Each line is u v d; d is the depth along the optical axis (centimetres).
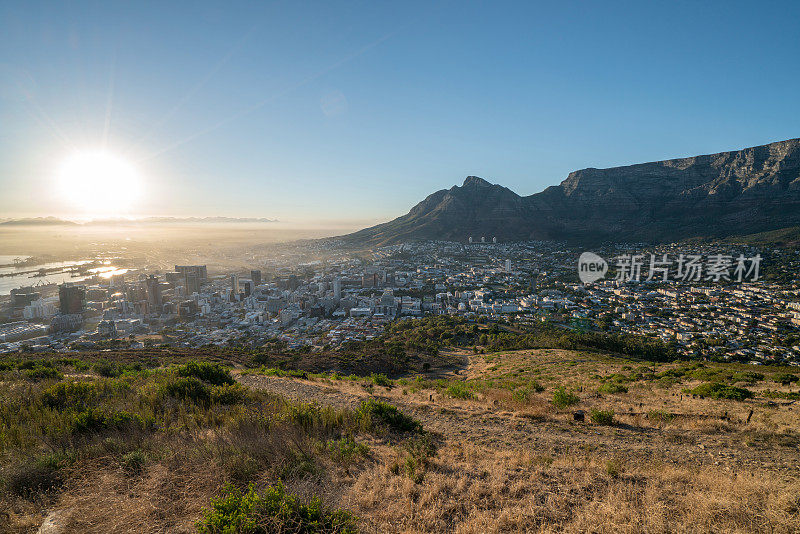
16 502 525
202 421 992
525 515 537
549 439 1028
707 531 487
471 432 1113
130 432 837
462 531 494
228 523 434
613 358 4072
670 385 1905
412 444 870
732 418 1196
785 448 928
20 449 717
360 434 1007
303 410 1062
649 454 887
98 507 515
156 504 521
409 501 573
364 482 650
